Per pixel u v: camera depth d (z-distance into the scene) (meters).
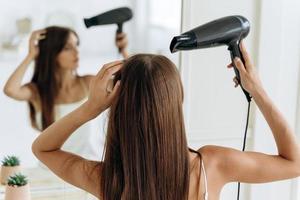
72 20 1.60
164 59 1.07
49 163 1.12
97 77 1.06
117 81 1.08
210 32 1.14
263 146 1.89
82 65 1.64
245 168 1.12
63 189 1.66
